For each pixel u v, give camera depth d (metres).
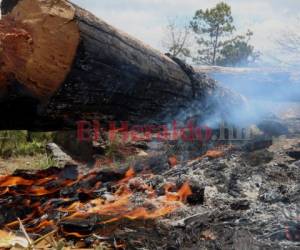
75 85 3.12
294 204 3.47
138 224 3.25
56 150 7.16
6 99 3.29
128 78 3.47
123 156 7.11
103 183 4.32
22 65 3.11
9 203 3.76
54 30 3.01
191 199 3.70
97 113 3.54
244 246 2.80
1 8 3.24
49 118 3.34
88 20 3.09
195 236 3.03
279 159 4.70
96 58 3.11
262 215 3.30
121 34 3.45
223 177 4.10
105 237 3.09
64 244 3.04
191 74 4.48
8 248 2.95
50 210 3.62
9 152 7.36
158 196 3.87
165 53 4.48
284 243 2.88
